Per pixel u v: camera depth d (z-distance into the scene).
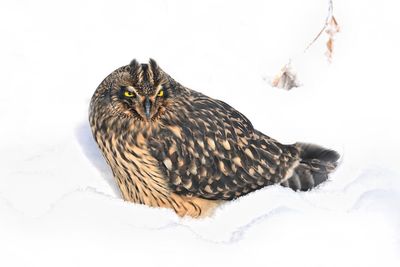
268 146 11.64
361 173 11.84
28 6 15.36
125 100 10.78
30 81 13.73
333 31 14.27
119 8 15.52
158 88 10.67
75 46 14.62
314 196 11.16
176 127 11.05
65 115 13.14
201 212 11.55
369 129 13.25
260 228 9.71
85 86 13.83
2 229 9.20
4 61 14.09
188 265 9.11
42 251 9.00
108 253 9.08
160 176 11.16
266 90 14.00
